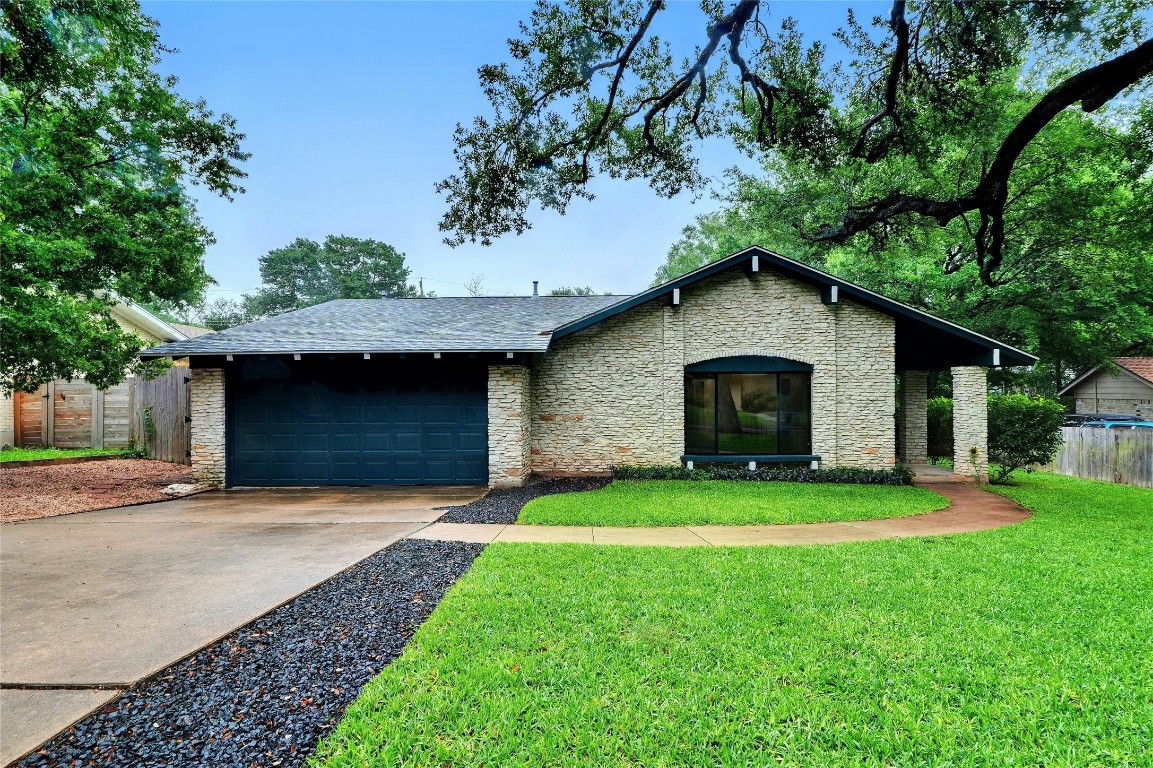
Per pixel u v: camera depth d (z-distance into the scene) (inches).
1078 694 120.4
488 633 148.8
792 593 182.1
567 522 300.7
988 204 367.6
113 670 128.0
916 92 380.5
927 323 441.4
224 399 438.9
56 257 383.2
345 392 447.2
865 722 110.0
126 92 440.5
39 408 634.2
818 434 471.2
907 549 241.1
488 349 407.5
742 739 104.0
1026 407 471.8
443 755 97.9
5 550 241.1
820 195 762.2
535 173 414.3
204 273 549.3
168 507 353.7
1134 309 760.3
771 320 477.4
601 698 117.2
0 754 97.0
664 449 478.3
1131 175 448.5
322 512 334.6
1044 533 277.3
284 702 115.4
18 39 359.9
